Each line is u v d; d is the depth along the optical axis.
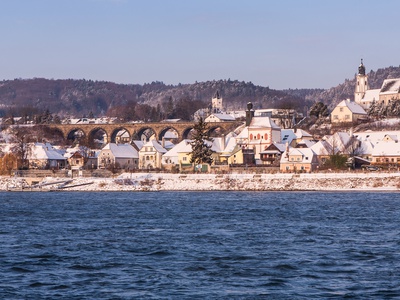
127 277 172.38
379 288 159.38
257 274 175.50
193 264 188.75
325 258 196.38
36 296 153.50
